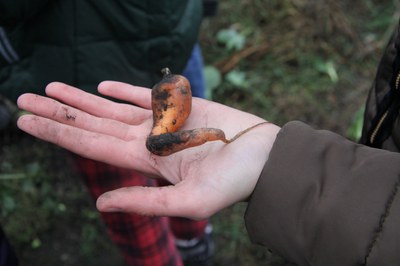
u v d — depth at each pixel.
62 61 0.49
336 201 0.32
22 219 0.74
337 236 0.32
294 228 0.34
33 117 0.37
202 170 0.35
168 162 0.38
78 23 0.48
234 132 0.40
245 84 0.90
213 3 0.71
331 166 0.33
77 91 0.42
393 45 0.40
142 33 0.49
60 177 0.79
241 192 0.35
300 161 0.34
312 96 0.89
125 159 0.38
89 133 0.38
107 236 0.74
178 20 0.51
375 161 0.33
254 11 1.02
